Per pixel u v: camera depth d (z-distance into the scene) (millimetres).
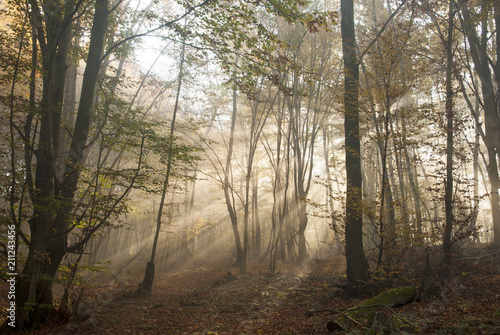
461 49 17922
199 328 9484
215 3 9695
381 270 9180
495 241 13875
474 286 8930
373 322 6688
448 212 10367
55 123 9688
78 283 9844
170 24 10453
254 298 12086
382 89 10281
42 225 8602
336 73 20078
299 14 8695
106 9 11242
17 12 9992
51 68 9117
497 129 14766
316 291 11719
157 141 11086
